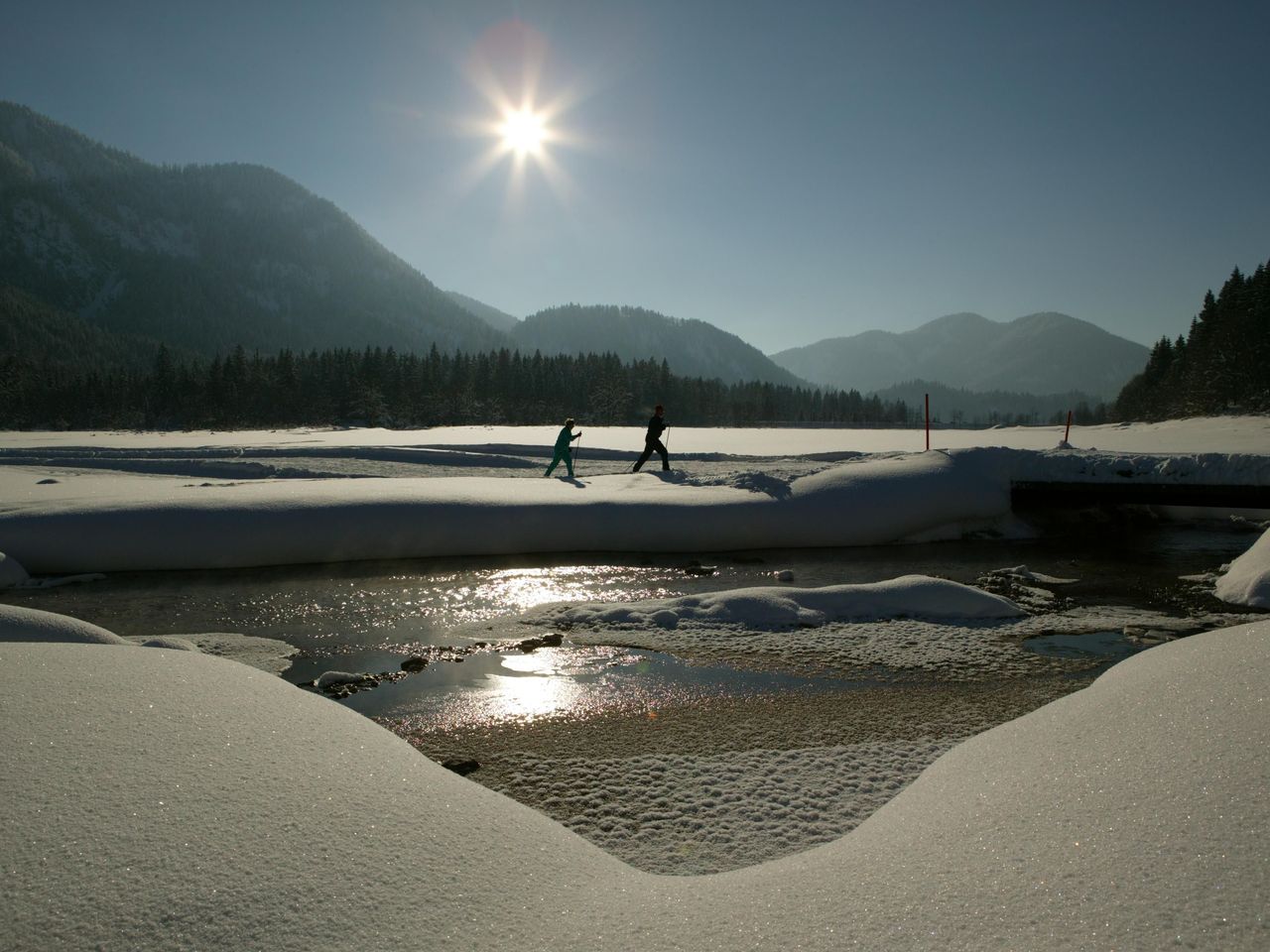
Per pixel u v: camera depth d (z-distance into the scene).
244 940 1.67
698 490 11.53
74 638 4.55
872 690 5.06
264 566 8.96
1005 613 6.95
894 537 11.05
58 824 1.96
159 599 7.42
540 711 4.71
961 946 1.63
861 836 2.44
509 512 10.12
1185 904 1.66
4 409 96.00
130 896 1.75
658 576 8.67
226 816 2.12
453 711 4.71
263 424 95.50
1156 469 12.07
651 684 5.18
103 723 2.54
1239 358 62.03
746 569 9.09
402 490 10.87
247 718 2.79
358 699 4.91
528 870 2.12
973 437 42.25
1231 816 1.96
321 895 1.85
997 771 2.69
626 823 3.29
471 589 7.95
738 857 2.98
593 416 104.12
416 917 1.82
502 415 104.62
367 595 7.65
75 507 9.26
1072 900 1.74
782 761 3.96
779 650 5.91
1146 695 2.96
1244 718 2.52
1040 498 12.56
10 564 8.00
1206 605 7.39
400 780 2.55
